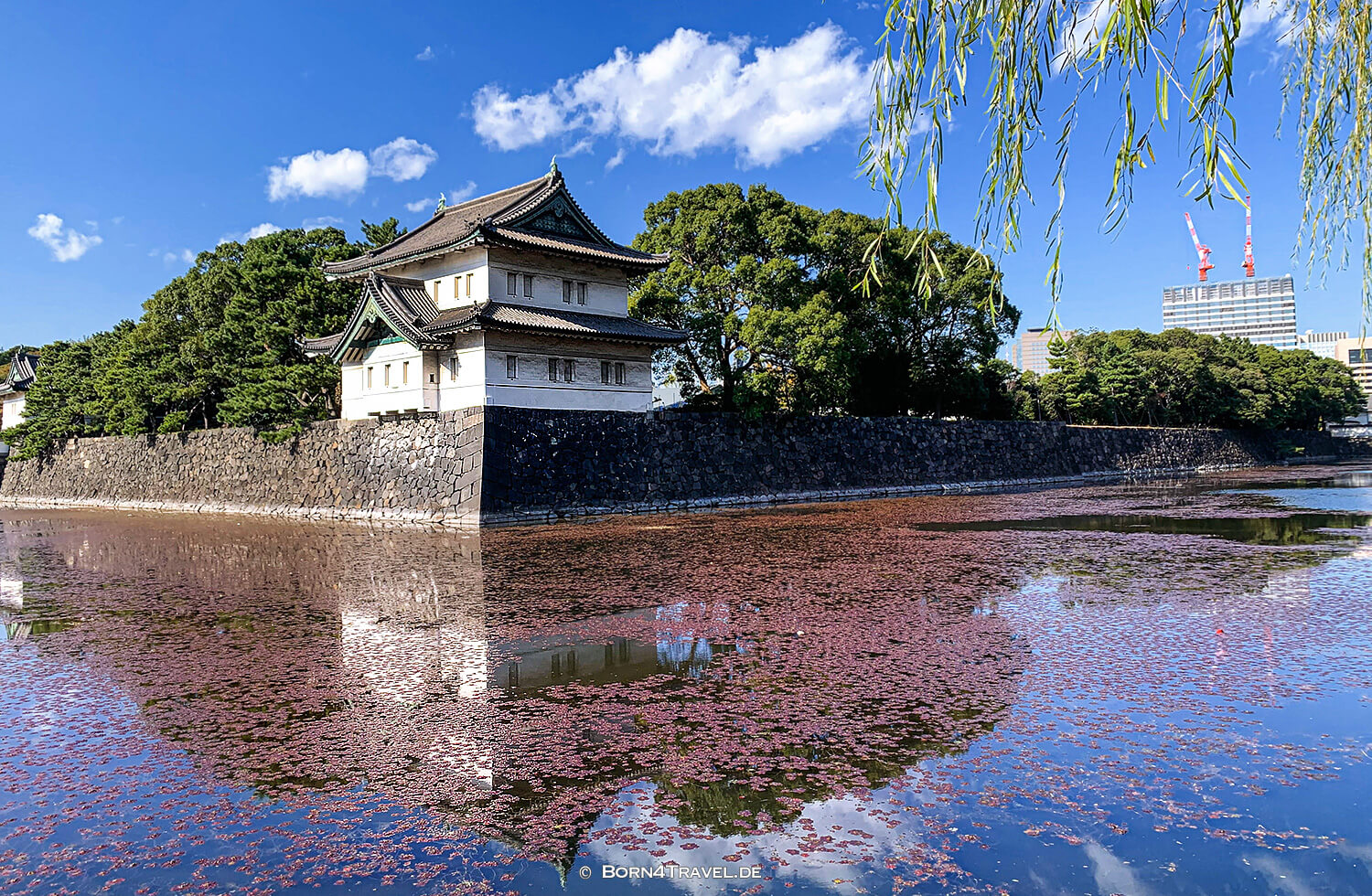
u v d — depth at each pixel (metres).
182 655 11.46
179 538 28.31
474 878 5.32
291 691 9.58
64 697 9.62
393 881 5.30
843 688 9.22
